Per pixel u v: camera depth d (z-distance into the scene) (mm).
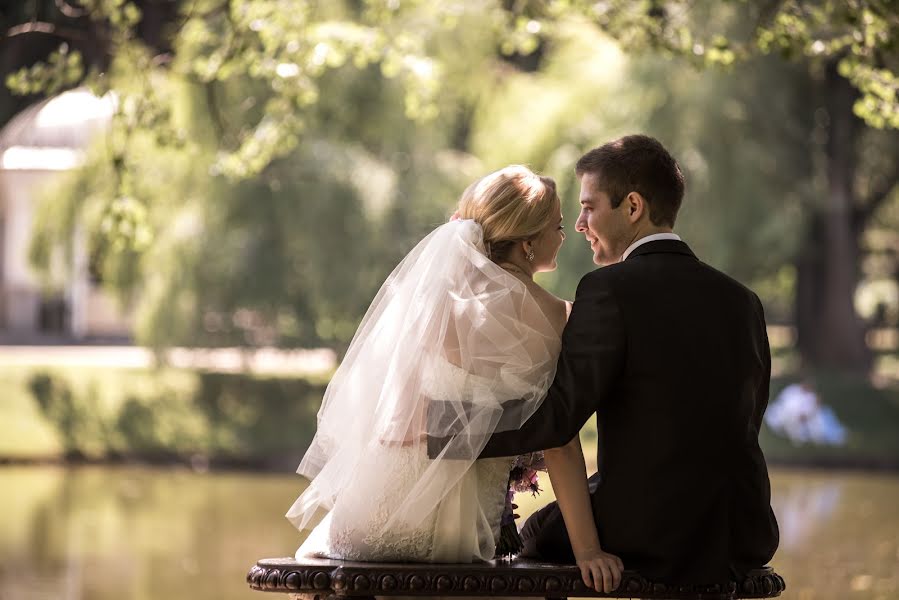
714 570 5168
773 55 32062
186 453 32719
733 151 31688
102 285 34219
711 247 31453
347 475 5504
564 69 33469
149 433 33250
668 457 5188
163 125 11578
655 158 5508
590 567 5105
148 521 20609
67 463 32156
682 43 10992
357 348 5660
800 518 20062
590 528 5215
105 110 31984
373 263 33438
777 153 32750
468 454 5219
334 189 32781
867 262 52094
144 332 34500
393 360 5445
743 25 26328
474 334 5324
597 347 5184
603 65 32406
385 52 13148
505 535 5691
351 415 5547
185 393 34906
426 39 30078
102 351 44344
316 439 5715
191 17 12297
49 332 47594
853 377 38656
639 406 5219
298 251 33188
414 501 5305
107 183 31781
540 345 5348
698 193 31438
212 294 33750
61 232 32938
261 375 36250
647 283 5285
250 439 33469
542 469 5703
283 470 32312
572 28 33250
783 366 43250
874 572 13648
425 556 5383
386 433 5406
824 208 35250
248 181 32000
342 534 5453
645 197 5484
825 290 40688
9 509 21969
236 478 29734
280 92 12344
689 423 5195
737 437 5262
